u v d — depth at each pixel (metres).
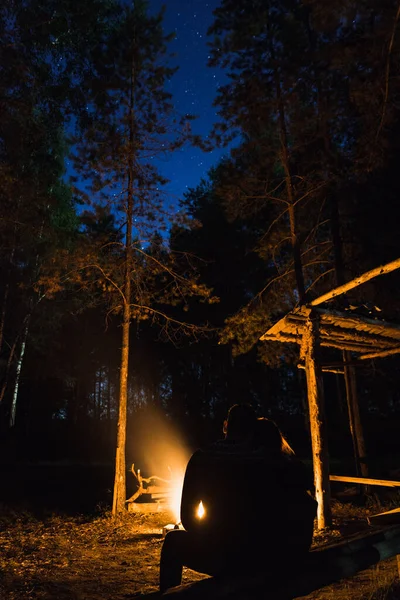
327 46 9.20
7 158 13.12
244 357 35.59
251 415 2.99
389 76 8.09
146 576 6.33
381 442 28.61
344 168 13.90
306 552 2.71
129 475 21.16
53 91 12.09
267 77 13.42
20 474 19.83
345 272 15.67
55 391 40.22
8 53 10.16
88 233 14.05
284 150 13.91
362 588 4.61
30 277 24.77
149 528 10.32
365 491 12.77
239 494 2.68
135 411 43.69
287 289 15.74
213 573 2.67
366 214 14.75
